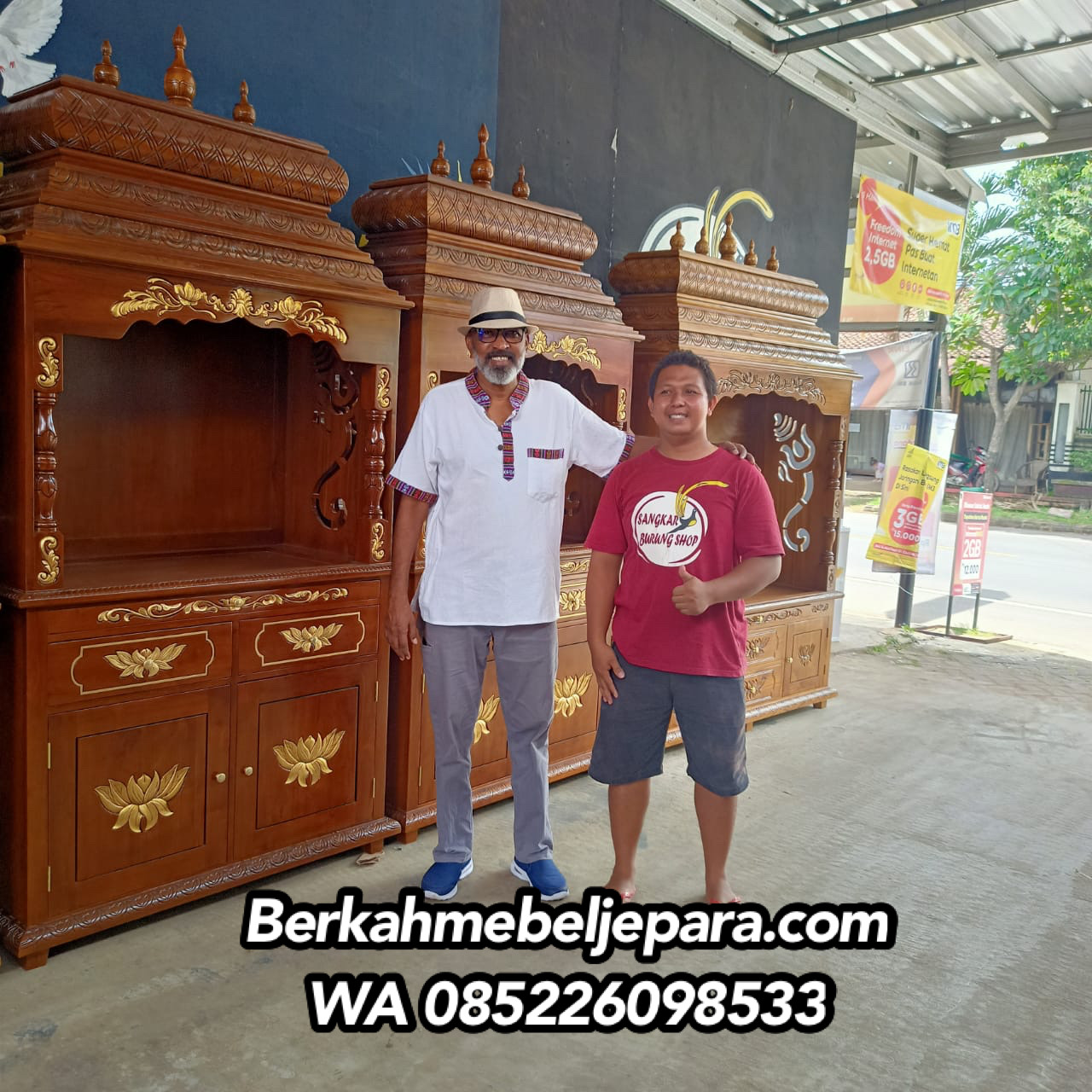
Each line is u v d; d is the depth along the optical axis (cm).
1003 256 1670
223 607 274
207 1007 235
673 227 531
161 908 267
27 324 231
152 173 260
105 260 238
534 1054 225
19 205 238
